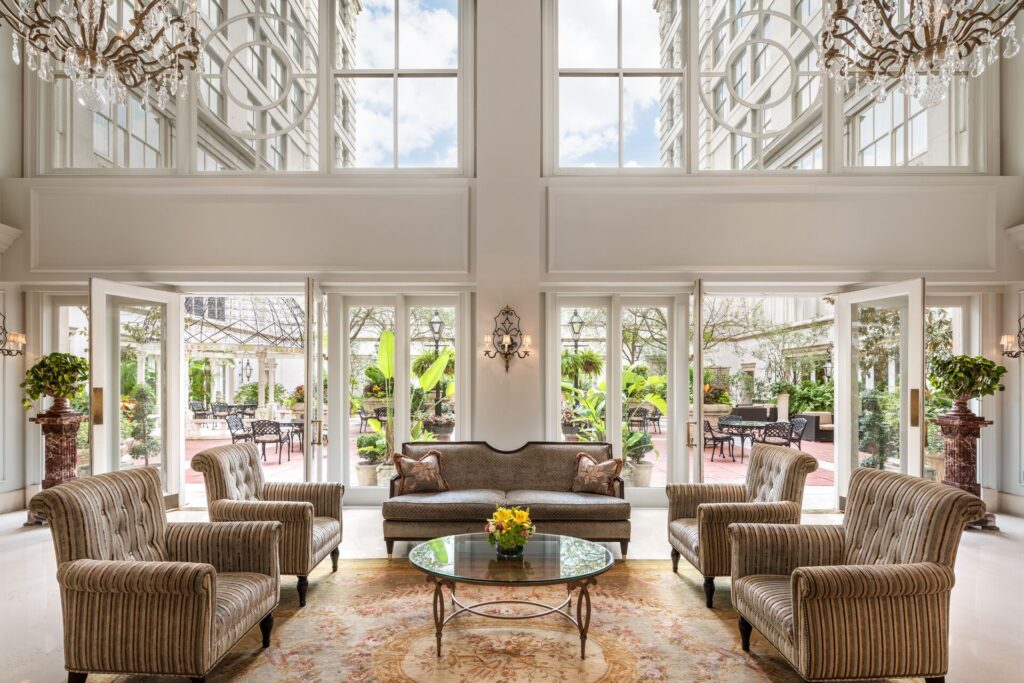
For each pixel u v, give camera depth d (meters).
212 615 2.55
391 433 6.04
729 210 5.59
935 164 5.83
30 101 5.71
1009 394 5.74
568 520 4.47
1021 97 5.54
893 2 2.95
